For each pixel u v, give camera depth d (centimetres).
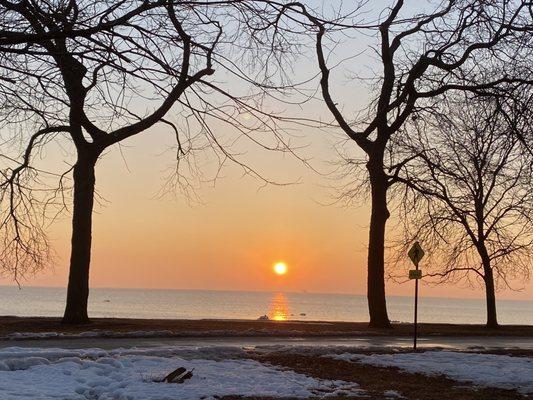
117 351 1762
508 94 1262
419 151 3544
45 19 787
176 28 836
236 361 1783
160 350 1823
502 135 1337
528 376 1698
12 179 2605
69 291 2861
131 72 812
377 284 3488
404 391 1468
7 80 846
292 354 2000
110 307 15812
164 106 2359
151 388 1326
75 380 1386
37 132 2552
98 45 828
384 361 1903
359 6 834
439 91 2139
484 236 4194
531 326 4678
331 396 1362
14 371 1445
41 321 2941
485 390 1511
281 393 1359
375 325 3459
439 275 4384
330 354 2055
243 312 15312
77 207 2847
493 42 1204
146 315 10944
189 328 2842
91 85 941
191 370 1538
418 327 3753
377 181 3478
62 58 855
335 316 14375
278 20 873
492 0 1109
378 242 3497
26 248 2723
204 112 832
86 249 2872
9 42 765
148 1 779
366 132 2097
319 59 3269
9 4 772
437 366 1830
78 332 2500
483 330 3862
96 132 2770
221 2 807
